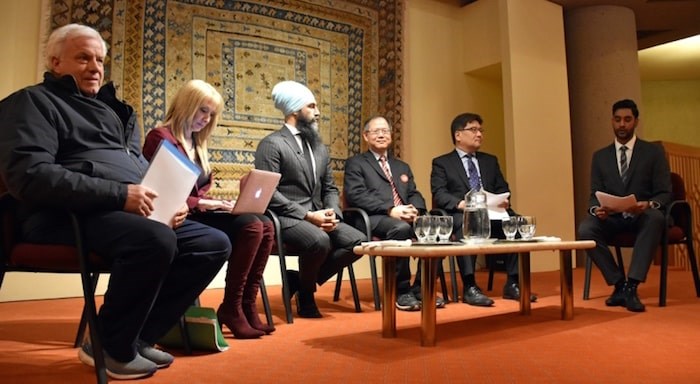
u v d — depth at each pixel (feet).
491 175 12.47
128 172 6.02
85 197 5.16
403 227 10.31
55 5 12.28
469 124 12.39
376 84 17.43
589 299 11.37
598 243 10.73
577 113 20.90
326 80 16.38
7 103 5.48
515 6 18.72
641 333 7.67
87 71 6.05
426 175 18.61
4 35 12.03
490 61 19.15
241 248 7.48
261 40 15.26
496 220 11.37
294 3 15.87
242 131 14.80
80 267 5.07
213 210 7.64
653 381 5.16
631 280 10.03
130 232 5.18
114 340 5.31
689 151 20.66
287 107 10.09
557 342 7.06
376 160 11.71
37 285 12.05
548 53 19.48
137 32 13.24
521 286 9.46
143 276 5.22
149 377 5.40
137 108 13.16
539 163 18.67
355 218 10.90
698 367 5.71
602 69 20.54
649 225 10.25
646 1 20.61
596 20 20.70
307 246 8.95
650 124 31.63
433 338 6.84
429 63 19.12
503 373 5.47
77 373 5.53
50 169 5.12
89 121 5.97
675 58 28.14
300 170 9.75
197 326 6.59
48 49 6.07
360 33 17.19
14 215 5.45
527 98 18.63
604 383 5.09
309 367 5.78
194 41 14.15
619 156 11.95
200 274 6.05
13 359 6.20
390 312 7.41
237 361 6.08
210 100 7.64
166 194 5.74
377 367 5.76
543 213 18.62
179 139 7.61
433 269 6.88
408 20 18.67
